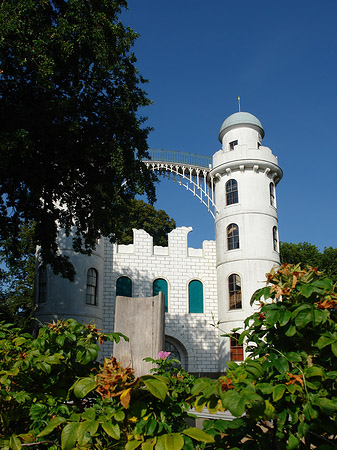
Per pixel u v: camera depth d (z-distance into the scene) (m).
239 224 33.50
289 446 3.39
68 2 15.61
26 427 4.58
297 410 3.50
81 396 3.75
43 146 16.16
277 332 3.97
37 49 14.30
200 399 3.74
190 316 33.97
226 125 36.66
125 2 17.59
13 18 13.96
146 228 47.84
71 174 18.14
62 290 28.59
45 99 15.41
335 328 3.75
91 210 19.50
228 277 33.03
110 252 33.81
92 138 17.03
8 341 4.80
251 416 3.47
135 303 8.20
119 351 7.95
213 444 3.88
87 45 15.38
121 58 17.31
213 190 37.09
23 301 34.94
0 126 15.26
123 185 18.33
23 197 17.38
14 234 18.56
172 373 5.35
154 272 34.31
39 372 4.49
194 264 35.25
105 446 3.78
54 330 4.85
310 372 3.54
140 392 3.84
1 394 4.07
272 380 3.75
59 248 29.30
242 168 34.28
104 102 17.52
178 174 36.62
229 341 31.72
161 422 3.69
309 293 3.72
